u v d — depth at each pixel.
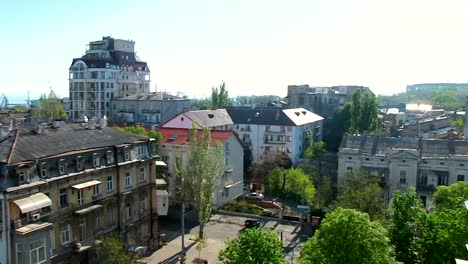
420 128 121.62
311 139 114.50
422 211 36.94
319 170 89.12
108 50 154.75
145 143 54.00
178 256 52.47
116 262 42.41
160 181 58.28
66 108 149.12
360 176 62.94
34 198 37.69
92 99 145.50
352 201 53.28
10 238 36.34
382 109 198.75
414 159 69.31
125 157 50.00
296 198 78.62
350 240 29.38
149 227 54.88
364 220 30.14
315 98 165.62
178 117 95.44
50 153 40.97
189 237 59.28
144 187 53.31
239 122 113.06
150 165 54.62
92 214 45.09
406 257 35.03
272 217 68.50
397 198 37.62
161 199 57.88
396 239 35.84
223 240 58.25
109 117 138.88
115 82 150.00
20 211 36.41
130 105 133.00
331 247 29.81
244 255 30.80
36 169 38.88
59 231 41.28
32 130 44.19
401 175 70.31
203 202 56.88
